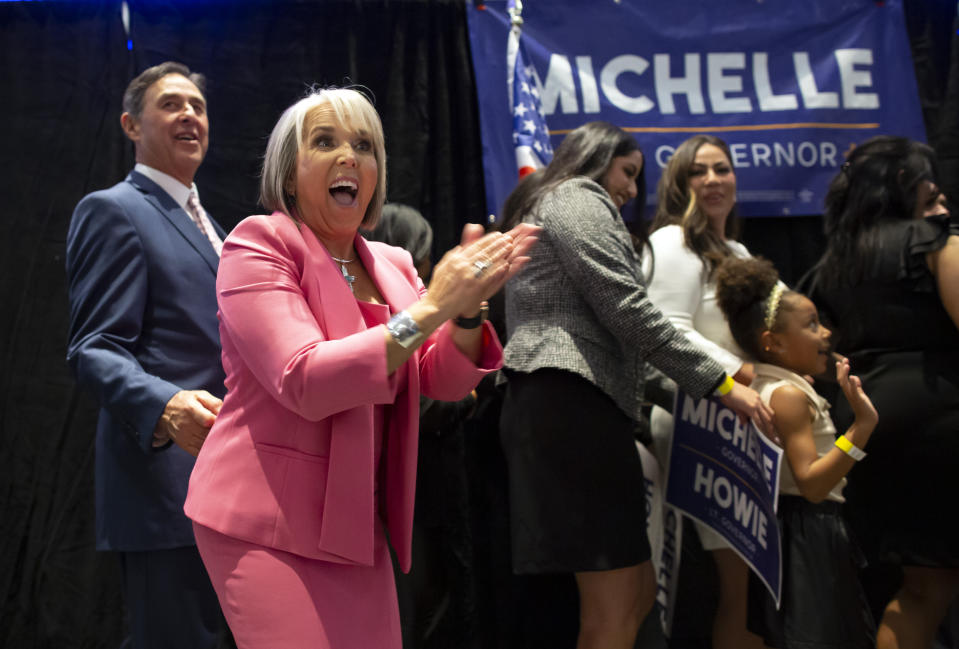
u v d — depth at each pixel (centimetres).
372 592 140
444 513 247
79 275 197
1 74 295
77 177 293
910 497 230
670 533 247
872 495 236
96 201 200
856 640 205
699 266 243
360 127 144
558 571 202
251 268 132
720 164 266
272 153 145
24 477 284
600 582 211
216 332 204
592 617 212
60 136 294
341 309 135
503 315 261
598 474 205
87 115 295
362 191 144
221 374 203
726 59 315
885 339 239
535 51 310
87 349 186
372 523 135
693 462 232
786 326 226
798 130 314
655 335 203
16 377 287
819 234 321
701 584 303
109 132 295
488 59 310
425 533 244
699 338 235
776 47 317
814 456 213
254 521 131
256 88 303
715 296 240
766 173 312
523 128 296
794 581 211
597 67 312
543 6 313
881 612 299
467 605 257
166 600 192
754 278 231
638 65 313
